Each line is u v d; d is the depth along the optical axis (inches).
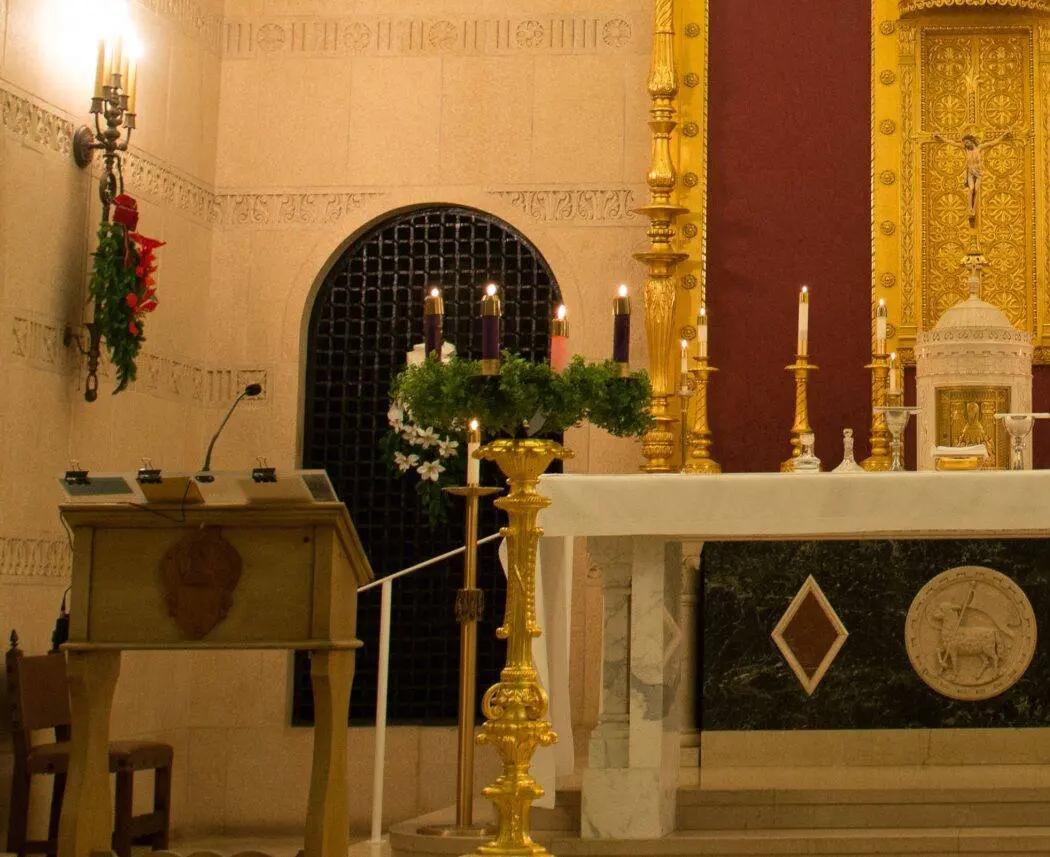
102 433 353.4
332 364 409.1
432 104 408.5
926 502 244.7
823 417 381.1
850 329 382.6
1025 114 381.7
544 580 279.4
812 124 388.8
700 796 260.8
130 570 209.3
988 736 283.0
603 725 255.0
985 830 250.4
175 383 390.6
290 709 397.1
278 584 205.9
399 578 399.9
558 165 403.2
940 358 320.5
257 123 412.5
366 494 403.5
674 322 382.6
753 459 381.7
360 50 411.5
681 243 386.3
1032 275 376.5
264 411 403.2
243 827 390.6
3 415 312.7
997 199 380.8
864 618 285.4
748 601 287.9
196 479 204.7
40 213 327.0
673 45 386.6
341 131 410.3
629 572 258.4
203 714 394.6
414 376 209.9
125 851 301.1
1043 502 242.8
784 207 387.2
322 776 203.6
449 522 400.5
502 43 407.8
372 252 410.9
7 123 315.0
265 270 407.8
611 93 403.5
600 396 208.5
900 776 273.6
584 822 250.4
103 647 207.8
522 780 216.7
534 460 213.9
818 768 284.0
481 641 397.1
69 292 338.0
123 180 355.3
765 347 384.5
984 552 283.1
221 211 410.9
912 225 381.4
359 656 398.3
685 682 293.1
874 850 244.5
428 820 294.5
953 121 384.2
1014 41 383.6
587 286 399.5
